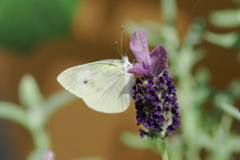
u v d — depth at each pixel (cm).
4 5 60
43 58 67
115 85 47
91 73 48
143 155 65
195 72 63
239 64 62
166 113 43
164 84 43
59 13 61
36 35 62
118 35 64
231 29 62
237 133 58
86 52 66
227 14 54
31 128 54
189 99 54
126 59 47
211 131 55
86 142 66
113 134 65
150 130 44
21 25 61
